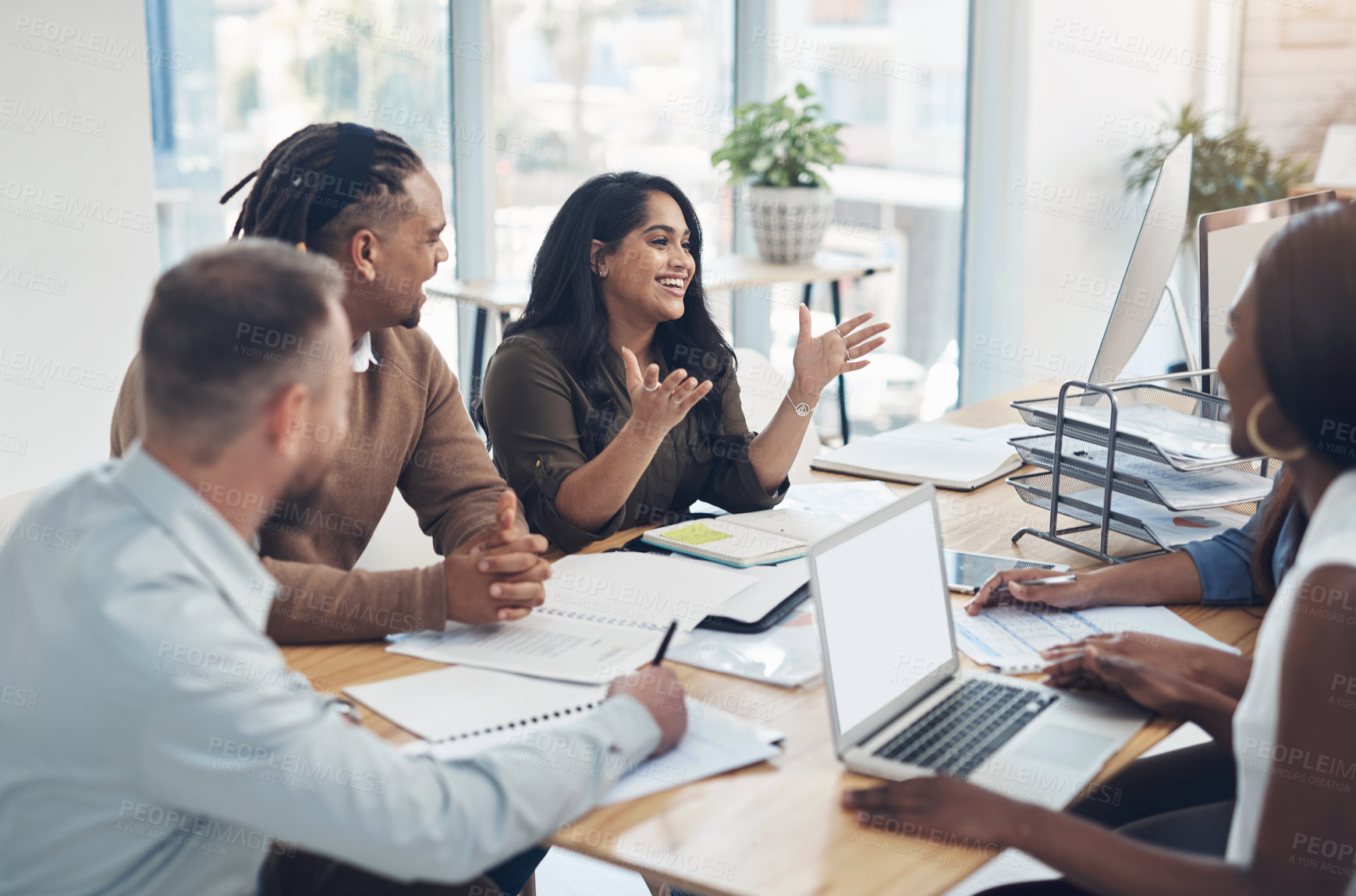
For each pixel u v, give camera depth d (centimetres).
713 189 472
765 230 416
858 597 123
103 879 96
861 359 208
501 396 202
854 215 488
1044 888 131
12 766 93
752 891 97
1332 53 548
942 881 99
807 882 98
